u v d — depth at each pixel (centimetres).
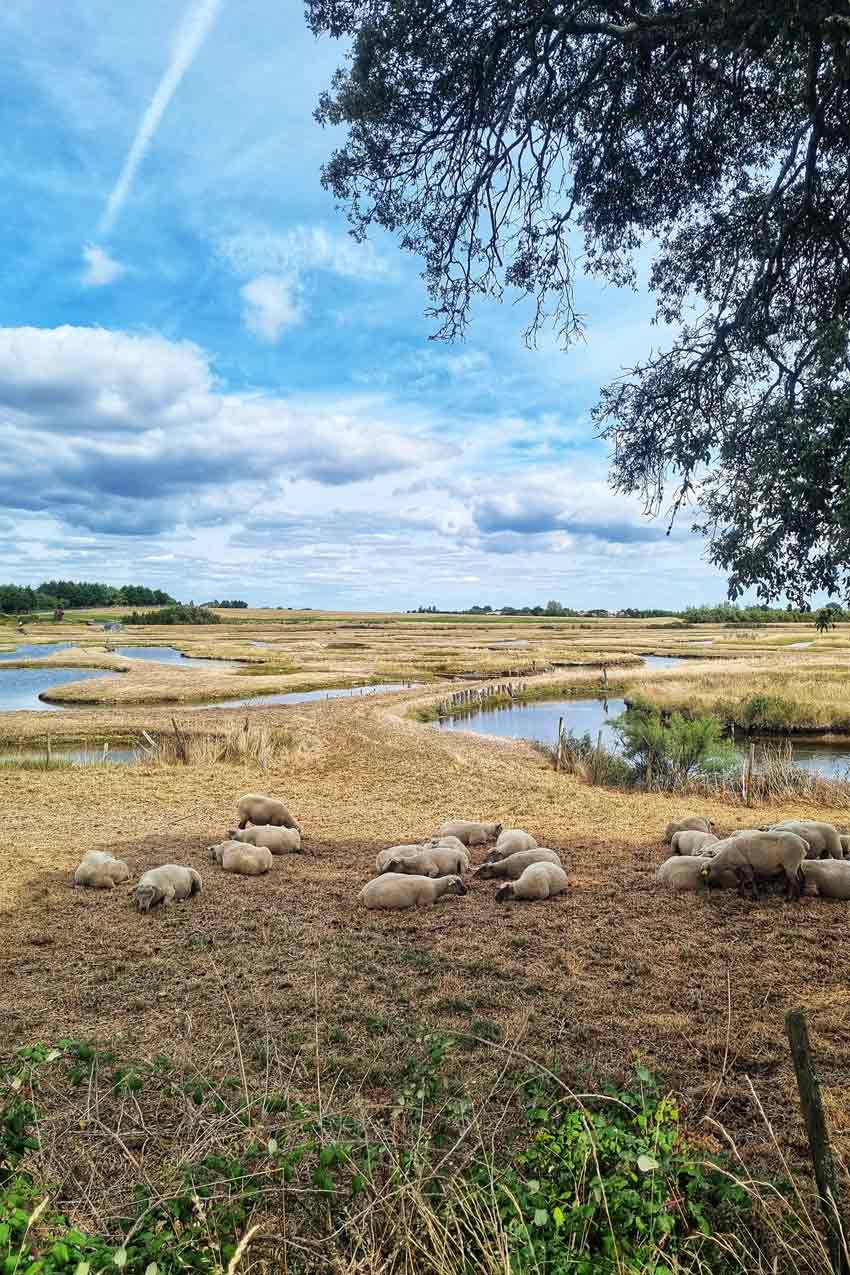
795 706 3064
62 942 754
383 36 703
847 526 504
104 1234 336
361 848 1159
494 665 6072
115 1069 492
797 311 759
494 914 830
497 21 703
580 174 799
